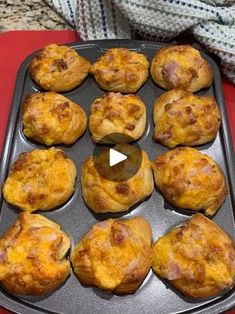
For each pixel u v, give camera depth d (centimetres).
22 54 44
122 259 30
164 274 31
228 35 41
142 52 42
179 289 31
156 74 40
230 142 37
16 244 31
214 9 41
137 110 37
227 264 31
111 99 38
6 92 42
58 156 35
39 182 34
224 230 33
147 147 37
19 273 30
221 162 36
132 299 31
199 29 41
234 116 41
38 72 40
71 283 32
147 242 32
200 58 40
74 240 33
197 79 39
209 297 31
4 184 34
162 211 34
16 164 35
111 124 37
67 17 46
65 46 41
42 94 38
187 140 37
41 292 31
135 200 34
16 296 31
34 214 33
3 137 40
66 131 37
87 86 41
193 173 34
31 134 37
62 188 34
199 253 31
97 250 31
